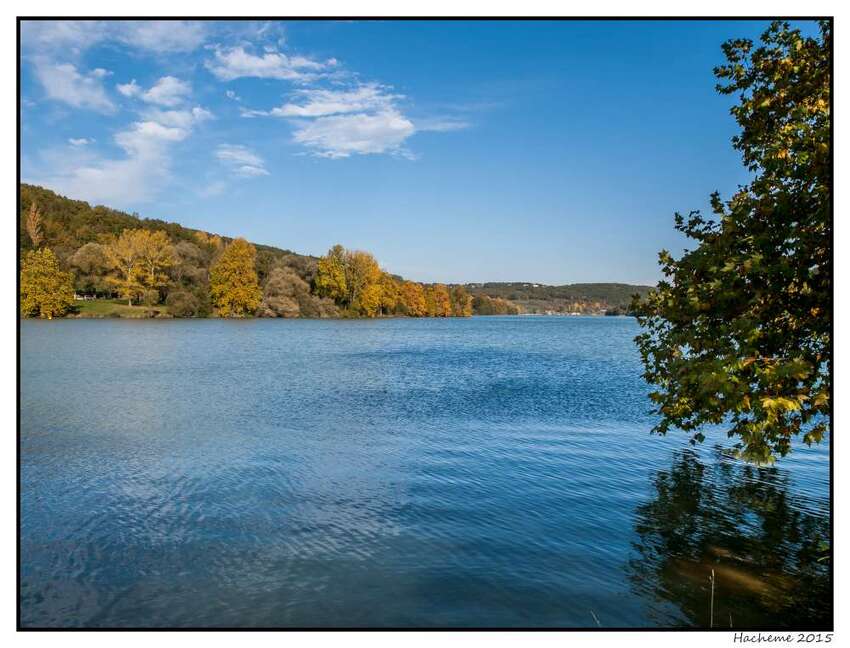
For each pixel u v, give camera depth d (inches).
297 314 4945.9
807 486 692.1
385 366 1916.8
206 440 887.1
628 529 562.6
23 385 1402.6
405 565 483.2
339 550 510.0
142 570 472.4
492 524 569.0
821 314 394.3
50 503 617.9
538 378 1646.2
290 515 589.0
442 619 404.5
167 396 1278.3
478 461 782.5
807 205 401.1
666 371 480.7
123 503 619.2
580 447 861.2
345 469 741.9
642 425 1016.9
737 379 376.5
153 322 3912.4
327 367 1851.6
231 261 4554.6
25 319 3720.5
